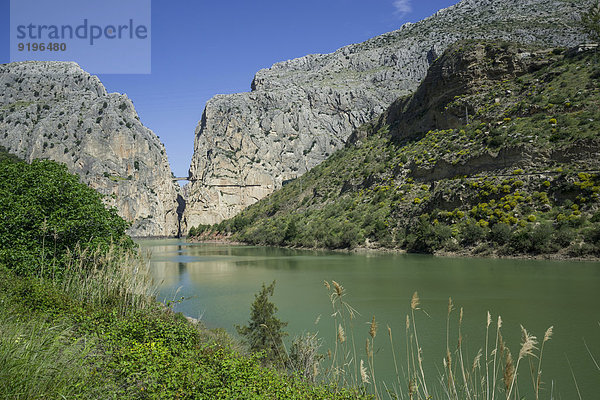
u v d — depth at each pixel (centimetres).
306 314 2455
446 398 1150
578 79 6619
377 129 12206
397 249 6234
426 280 3503
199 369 753
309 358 1094
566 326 1972
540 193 5219
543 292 2764
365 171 9388
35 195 1769
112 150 19650
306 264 5244
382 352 1661
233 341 1521
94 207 2002
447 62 9006
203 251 8650
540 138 5778
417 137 9106
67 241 1747
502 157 6000
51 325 920
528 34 12838
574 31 12200
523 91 7362
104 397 635
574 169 5159
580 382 1331
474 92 8256
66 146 18800
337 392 820
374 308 2536
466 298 2700
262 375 805
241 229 12544
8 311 964
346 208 8438
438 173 6988
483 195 5731
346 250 6925
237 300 2984
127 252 1605
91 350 800
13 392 573
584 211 4684
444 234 5578
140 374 704
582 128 5497
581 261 4091
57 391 601
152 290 1678
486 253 4969
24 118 19250
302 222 9381
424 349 1698
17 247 1584
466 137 7200
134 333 1011
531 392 1252
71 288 1488
